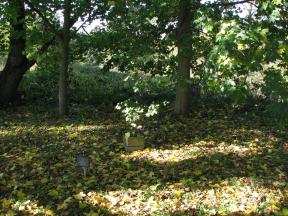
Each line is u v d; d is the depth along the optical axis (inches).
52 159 282.4
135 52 338.0
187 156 282.4
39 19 416.2
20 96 471.5
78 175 251.9
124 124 373.7
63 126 370.0
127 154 291.7
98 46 392.5
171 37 356.5
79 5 386.3
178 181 239.3
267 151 290.7
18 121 390.9
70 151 297.7
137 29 358.9
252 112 407.2
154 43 360.2
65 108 412.8
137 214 199.0
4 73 454.9
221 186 227.5
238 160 270.7
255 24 216.7
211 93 452.1
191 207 203.0
